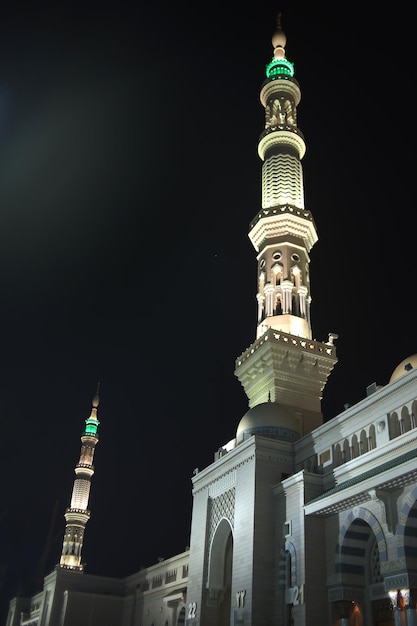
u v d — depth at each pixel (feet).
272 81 276.00
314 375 199.31
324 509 136.56
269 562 148.46
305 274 223.30
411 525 116.47
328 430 156.46
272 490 158.40
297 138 253.85
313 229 232.12
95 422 383.86
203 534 179.01
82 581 322.34
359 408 147.13
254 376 205.36
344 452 149.89
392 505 120.98
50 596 324.19
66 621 300.61
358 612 129.29
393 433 135.85
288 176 244.83
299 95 278.87
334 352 204.95
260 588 144.46
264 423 174.81
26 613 362.53
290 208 229.04
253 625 139.74
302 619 130.41
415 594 111.86
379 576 128.77
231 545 174.91
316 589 133.69
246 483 162.50
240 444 170.50
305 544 138.21
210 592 167.84
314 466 157.69
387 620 124.36
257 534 150.92
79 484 357.61
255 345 205.77
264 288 221.05
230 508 170.71
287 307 212.84
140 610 293.23
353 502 130.62
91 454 369.71
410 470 112.27
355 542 134.00
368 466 135.95
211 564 171.42
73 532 343.46
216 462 183.32
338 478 143.95
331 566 135.03
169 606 252.42
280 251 224.33
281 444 165.89
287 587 141.59
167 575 272.10
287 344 197.16
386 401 139.74
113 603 313.32
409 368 146.20
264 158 259.60
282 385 194.49
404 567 112.98
